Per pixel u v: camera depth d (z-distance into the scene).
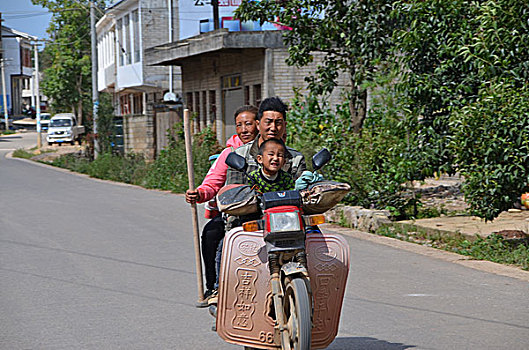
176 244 15.22
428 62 16.20
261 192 6.88
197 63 35.94
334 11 20.98
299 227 6.42
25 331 8.94
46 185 30.59
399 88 16.09
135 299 10.52
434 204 19.81
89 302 10.36
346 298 10.42
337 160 18.36
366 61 20.39
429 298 10.38
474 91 15.48
